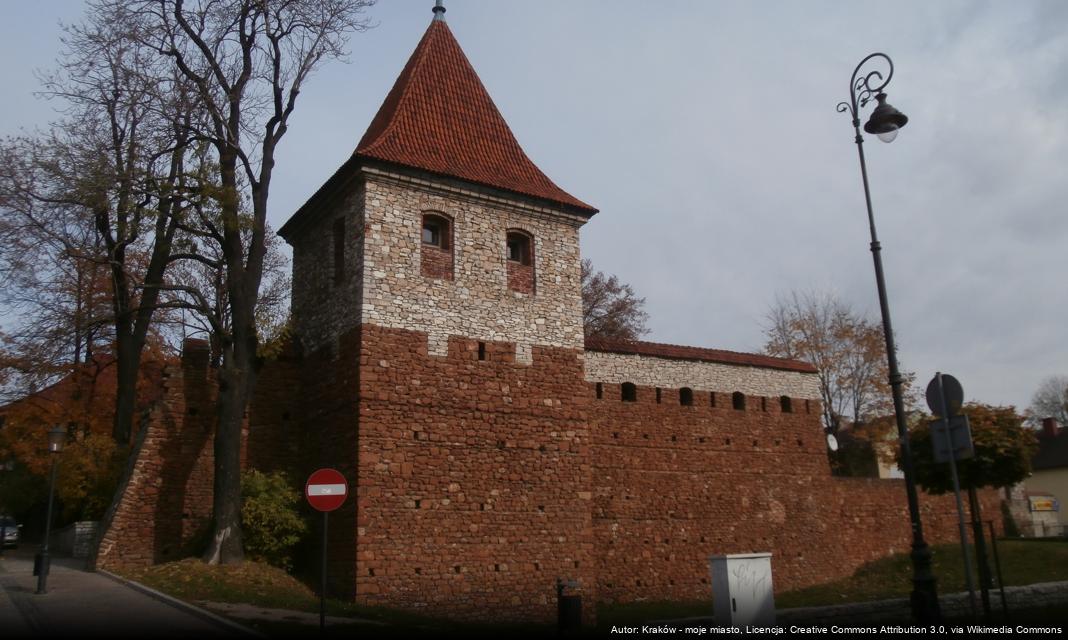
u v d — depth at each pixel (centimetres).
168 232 2608
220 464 1962
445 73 2559
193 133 2192
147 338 3209
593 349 2566
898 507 3195
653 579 2483
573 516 2177
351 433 1948
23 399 2845
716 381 2809
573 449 2227
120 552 1984
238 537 1934
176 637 1212
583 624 2023
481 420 2091
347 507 1916
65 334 2284
